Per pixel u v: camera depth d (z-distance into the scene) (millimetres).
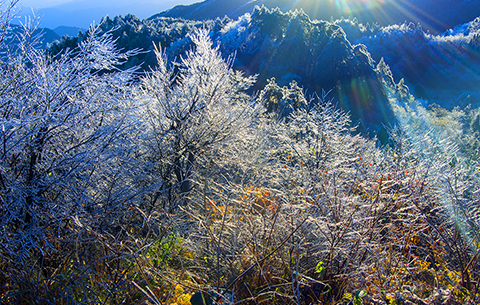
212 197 4438
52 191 3379
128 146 4066
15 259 2463
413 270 3023
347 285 2498
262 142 7938
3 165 2930
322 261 2770
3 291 2197
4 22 3123
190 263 2951
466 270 2951
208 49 6742
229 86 7078
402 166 4379
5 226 2625
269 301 2361
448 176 3363
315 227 2814
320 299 2416
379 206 2838
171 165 5977
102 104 3770
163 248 2826
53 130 3293
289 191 3625
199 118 6398
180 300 2248
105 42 3719
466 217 3109
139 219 3963
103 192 3555
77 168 3311
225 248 2697
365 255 2914
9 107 3109
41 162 3352
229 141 6426
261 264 2547
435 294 2561
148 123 5375
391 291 2453
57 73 3371
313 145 6129
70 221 3045
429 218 3309
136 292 2285
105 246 2352
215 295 2229
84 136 3641
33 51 3305
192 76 6727
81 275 2080
